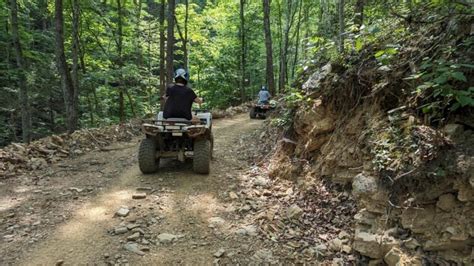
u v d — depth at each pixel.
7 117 18.39
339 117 4.82
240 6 25.27
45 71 18.17
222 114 15.02
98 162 7.07
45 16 18.45
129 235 3.89
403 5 4.85
